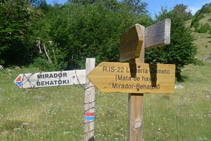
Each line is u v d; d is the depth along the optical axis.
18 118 5.58
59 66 18.41
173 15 18.39
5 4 18.56
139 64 2.61
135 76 2.60
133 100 2.63
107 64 2.55
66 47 19.30
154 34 2.37
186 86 14.52
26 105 7.16
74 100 8.48
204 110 7.46
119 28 20.39
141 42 2.22
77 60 19.95
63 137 4.48
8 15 18.52
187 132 5.13
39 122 5.45
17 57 19.42
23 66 17.62
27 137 4.36
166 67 2.70
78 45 19.42
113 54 18.58
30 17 23.00
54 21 19.16
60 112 6.45
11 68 16.16
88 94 3.14
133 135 2.62
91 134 3.17
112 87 2.56
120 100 8.94
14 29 16.83
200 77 20.69
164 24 2.18
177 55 16.97
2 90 9.38
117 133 4.99
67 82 3.14
